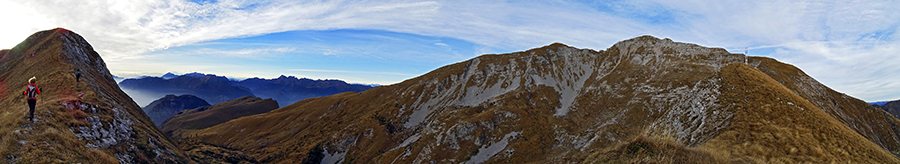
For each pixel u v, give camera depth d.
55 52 82.00
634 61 142.62
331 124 157.62
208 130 191.00
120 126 48.53
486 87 156.25
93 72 90.81
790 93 39.59
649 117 91.00
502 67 169.62
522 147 99.69
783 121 28.89
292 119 179.75
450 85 167.38
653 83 110.94
